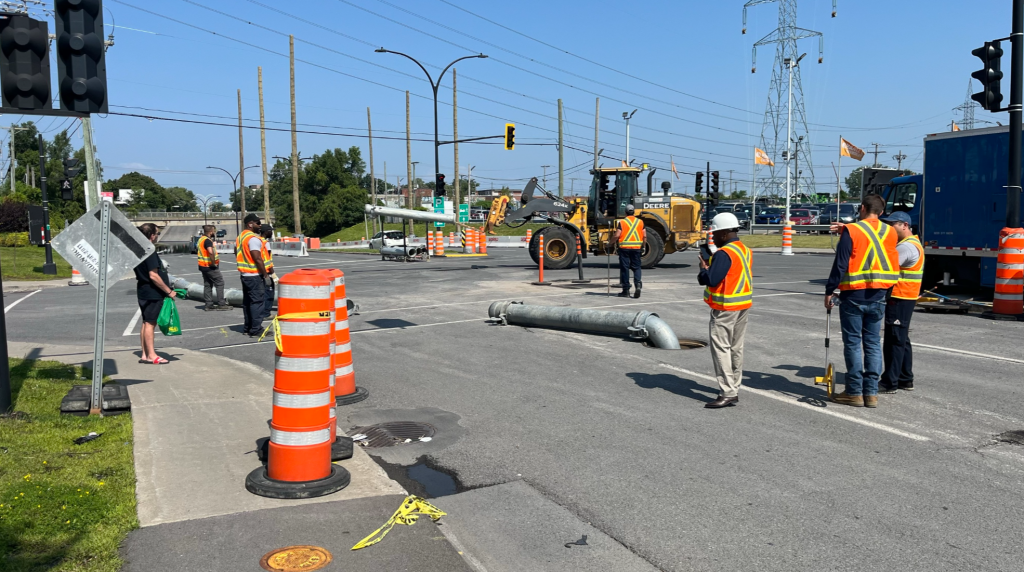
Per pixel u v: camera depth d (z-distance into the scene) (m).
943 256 15.67
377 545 4.22
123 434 6.32
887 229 6.96
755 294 15.95
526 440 6.32
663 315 13.20
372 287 19.41
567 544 4.34
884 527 4.47
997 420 6.61
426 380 8.62
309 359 4.99
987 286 14.76
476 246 42.25
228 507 4.73
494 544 4.34
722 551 4.20
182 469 5.43
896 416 6.78
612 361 9.45
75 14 6.89
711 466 5.58
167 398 7.71
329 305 5.10
